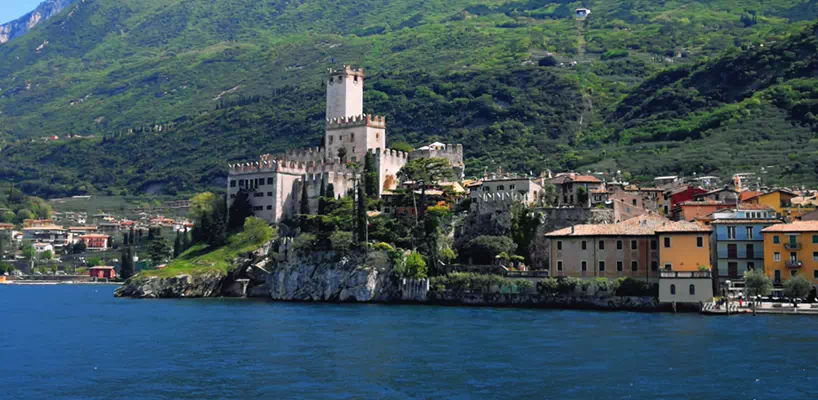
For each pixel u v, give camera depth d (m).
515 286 182.25
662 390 91.19
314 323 151.50
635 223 181.62
